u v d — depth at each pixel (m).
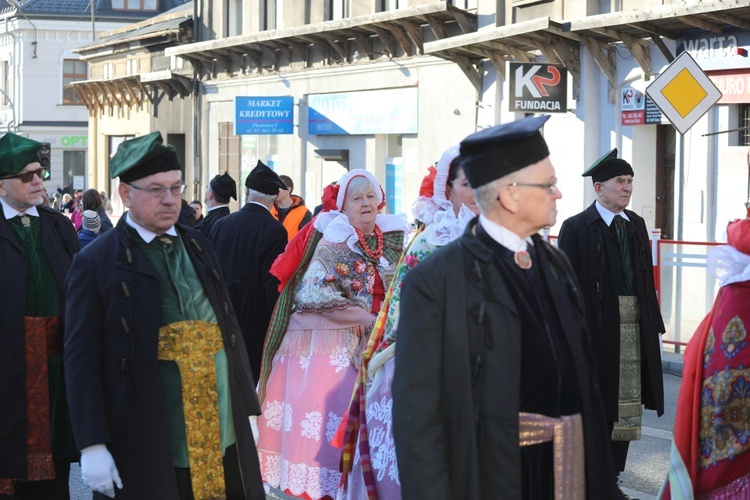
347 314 7.05
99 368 4.59
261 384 7.38
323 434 6.99
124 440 4.56
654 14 15.20
